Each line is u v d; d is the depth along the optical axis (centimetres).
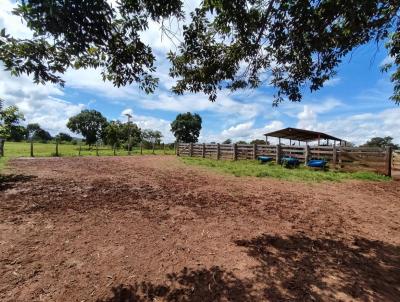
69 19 224
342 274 303
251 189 778
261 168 1276
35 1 203
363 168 1158
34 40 249
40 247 354
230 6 309
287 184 878
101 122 5062
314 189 802
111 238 391
